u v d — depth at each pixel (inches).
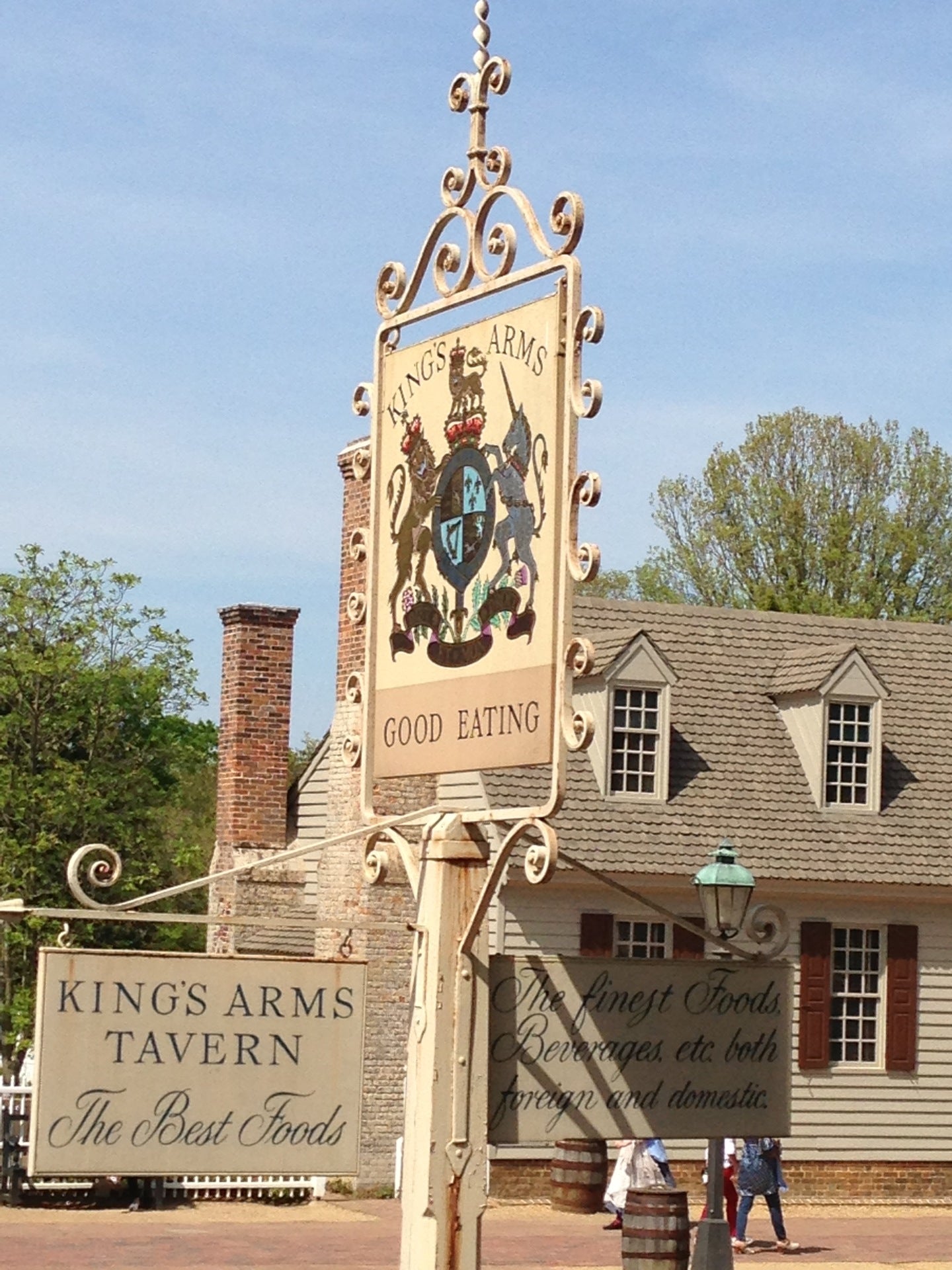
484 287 358.6
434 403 370.9
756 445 2142.0
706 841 1058.1
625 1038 359.9
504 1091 351.3
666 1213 753.6
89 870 357.4
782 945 375.9
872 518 2098.9
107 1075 345.7
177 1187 935.7
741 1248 877.8
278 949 1103.0
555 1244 855.7
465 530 359.9
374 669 383.9
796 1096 1059.9
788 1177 1052.5
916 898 1095.0
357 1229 860.0
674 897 1048.2
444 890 354.0
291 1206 930.1
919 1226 984.9
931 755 1163.3
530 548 341.1
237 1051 354.3
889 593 2090.3
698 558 2145.7
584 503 332.5
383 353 388.5
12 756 1379.2
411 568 374.6
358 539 396.5
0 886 1326.3
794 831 1085.8
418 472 374.3
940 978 1096.2
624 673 1067.9
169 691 1437.0
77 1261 740.0
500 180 359.9
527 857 336.8
